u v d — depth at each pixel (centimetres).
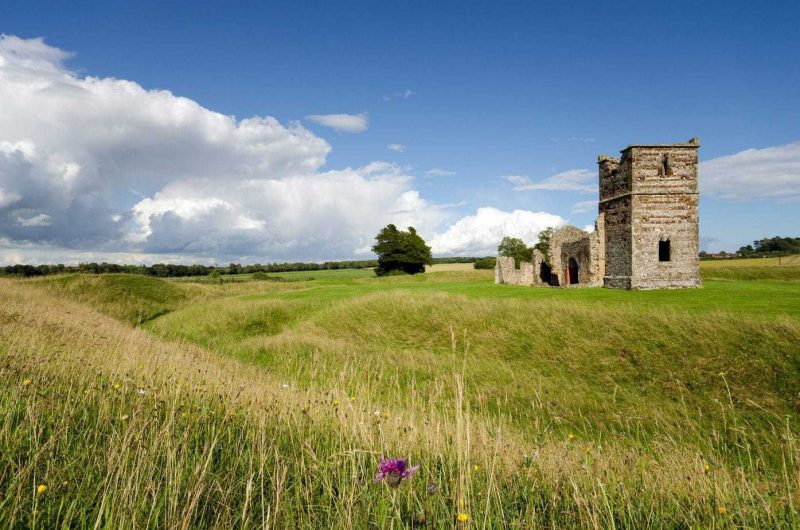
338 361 1750
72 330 1345
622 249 3178
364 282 5588
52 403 489
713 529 341
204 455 398
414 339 2088
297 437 509
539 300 2205
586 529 342
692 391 1268
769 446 896
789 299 2008
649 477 506
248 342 2312
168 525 293
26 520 292
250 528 323
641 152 3067
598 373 1464
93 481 349
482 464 454
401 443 482
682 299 2178
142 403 528
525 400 1285
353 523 314
